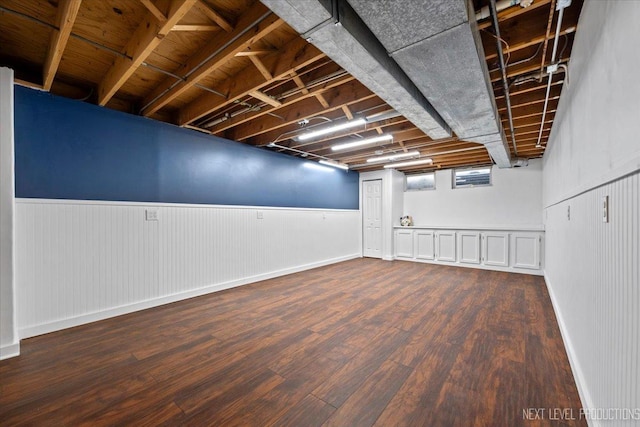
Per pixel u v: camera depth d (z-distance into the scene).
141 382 1.95
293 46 2.28
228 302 3.69
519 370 2.09
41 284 2.69
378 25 1.52
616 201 1.22
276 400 1.77
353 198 7.46
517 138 4.39
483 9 1.63
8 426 1.55
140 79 2.97
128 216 3.29
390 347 2.46
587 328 1.71
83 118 3.02
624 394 1.11
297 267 5.63
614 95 1.26
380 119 3.33
